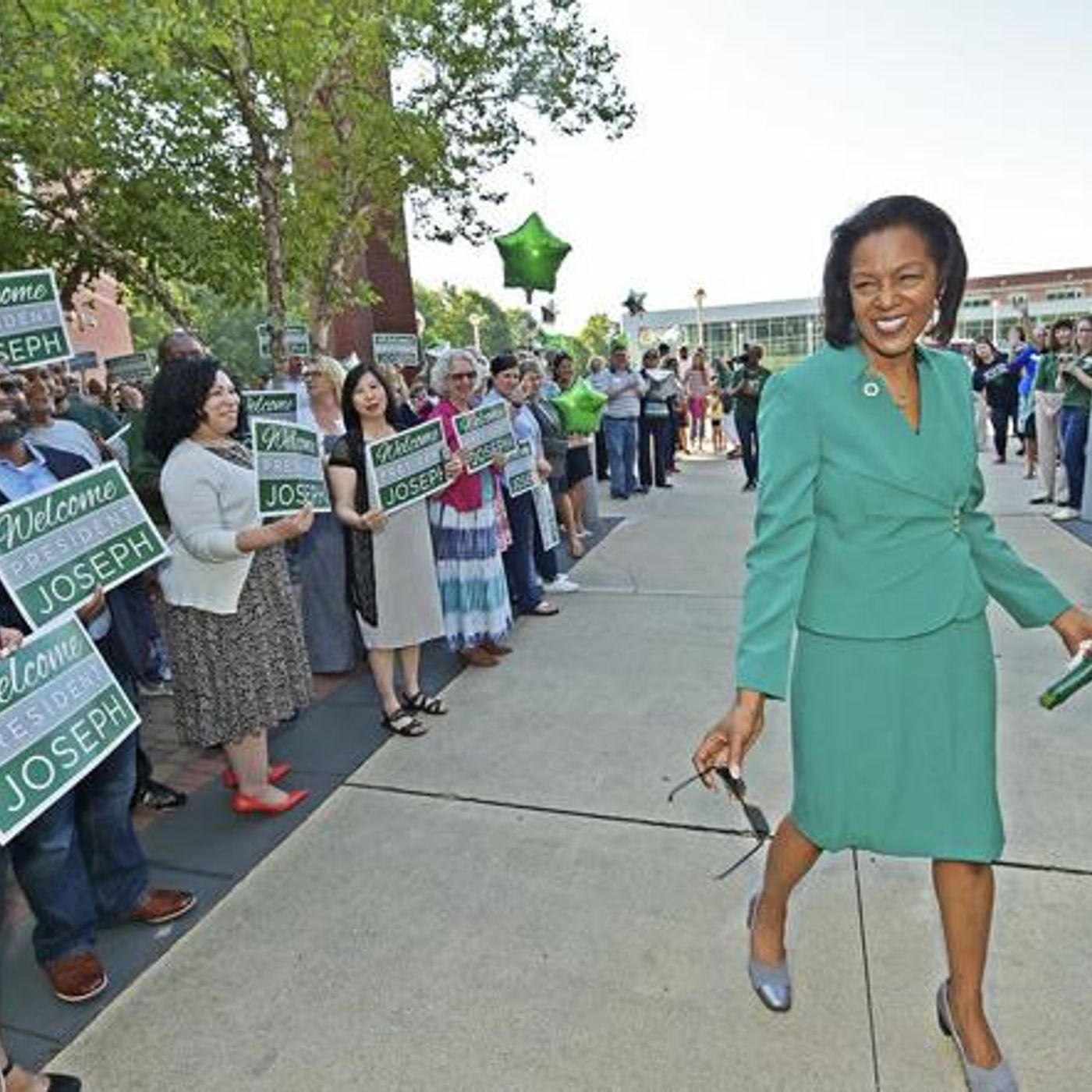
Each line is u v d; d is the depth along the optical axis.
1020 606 1.89
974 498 1.84
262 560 3.20
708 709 4.12
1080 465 7.42
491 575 4.75
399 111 7.81
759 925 2.24
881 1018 2.18
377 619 3.91
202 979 2.47
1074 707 3.86
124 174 7.76
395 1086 2.07
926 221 1.64
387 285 12.91
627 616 5.56
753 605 1.77
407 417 4.71
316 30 6.37
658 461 10.77
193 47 5.74
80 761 2.31
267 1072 2.14
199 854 3.12
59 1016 2.36
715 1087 2.02
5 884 2.26
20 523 2.32
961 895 1.85
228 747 3.31
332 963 2.51
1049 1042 2.08
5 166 7.16
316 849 3.11
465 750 3.83
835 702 1.80
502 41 8.66
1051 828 2.95
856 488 1.71
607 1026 2.21
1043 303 46.84
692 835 3.07
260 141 6.88
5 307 3.43
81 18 4.64
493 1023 2.25
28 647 2.24
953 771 1.79
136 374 9.86
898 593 1.74
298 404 5.51
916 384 1.76
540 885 2.83
